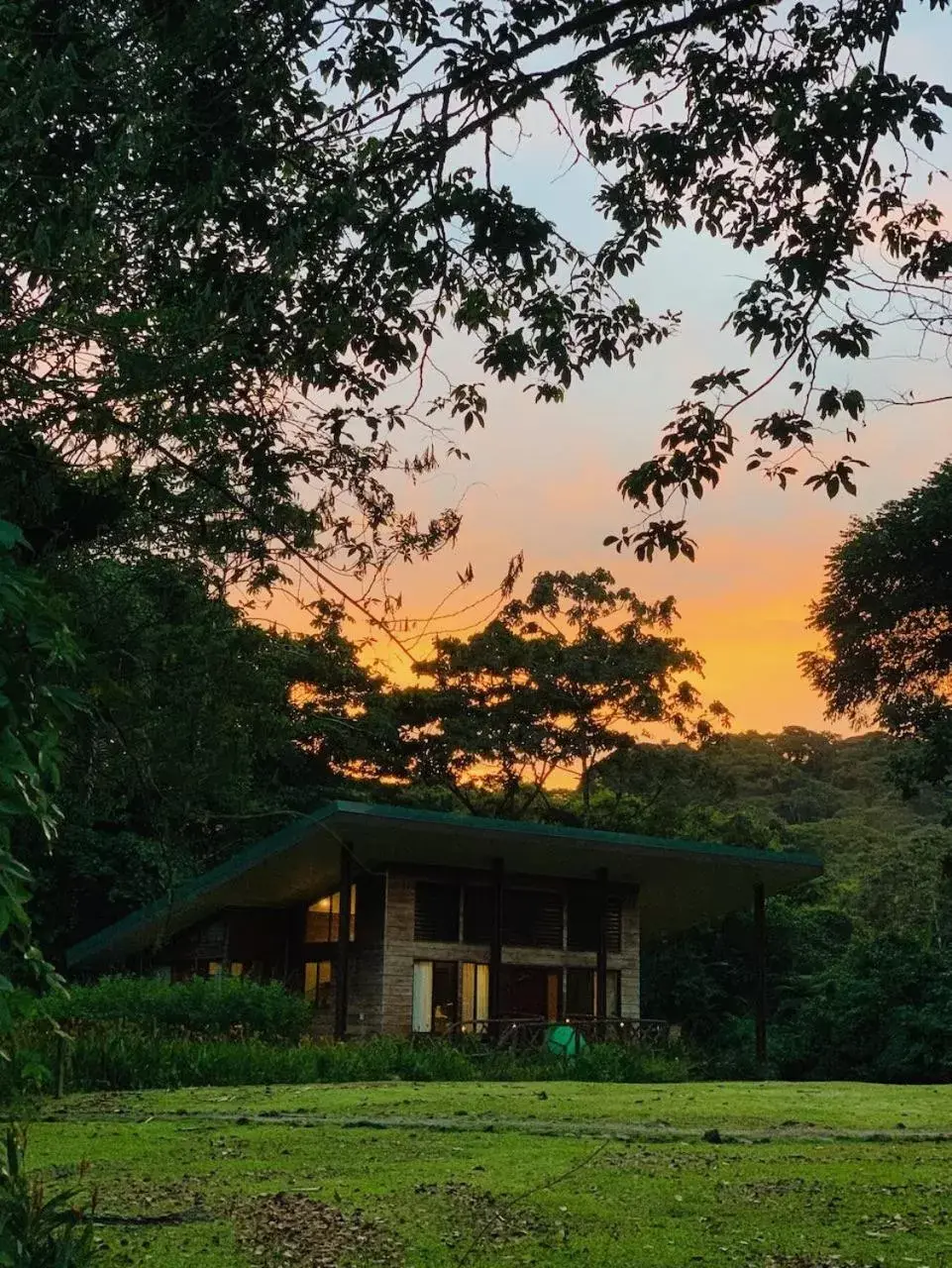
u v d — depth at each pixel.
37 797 3.39
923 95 7.23
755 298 7.45
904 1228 6.03
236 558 7.68
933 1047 23.30
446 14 7.00
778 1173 7.68
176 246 6.94
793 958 35.06
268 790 27.66
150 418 6.80
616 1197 6.82
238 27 6.43
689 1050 24.64
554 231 7.30
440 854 23.70
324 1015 24.69
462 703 39.53
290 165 7.14
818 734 87.38
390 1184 7.18
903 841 59.16
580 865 25.19
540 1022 21.38
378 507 7.83
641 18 7.62
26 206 6.11
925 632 30.69
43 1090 11.96
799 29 7.67
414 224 7.25
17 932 3.41
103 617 7.47
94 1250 4.46
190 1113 10.66
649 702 39.88
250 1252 5.48
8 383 6.07
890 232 7.98
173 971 27.03
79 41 5.89
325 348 7.59
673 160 8.02
